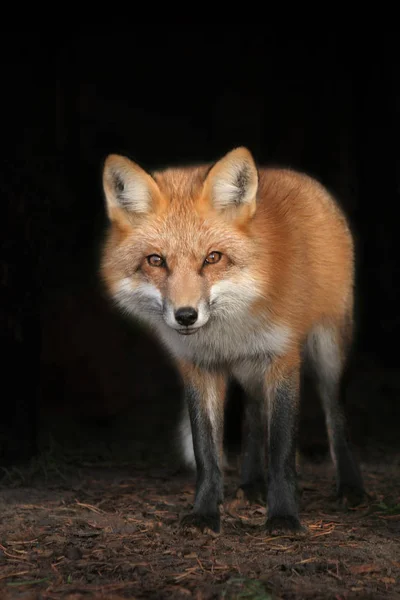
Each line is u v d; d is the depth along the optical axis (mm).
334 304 9047
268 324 7629
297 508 7641
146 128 23484
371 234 21406
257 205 7809
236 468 11586
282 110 21281
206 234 7215
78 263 15336
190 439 9547
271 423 7855
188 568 6371
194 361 8016
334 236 9148
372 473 11211
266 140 21594
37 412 11742
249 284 7312
